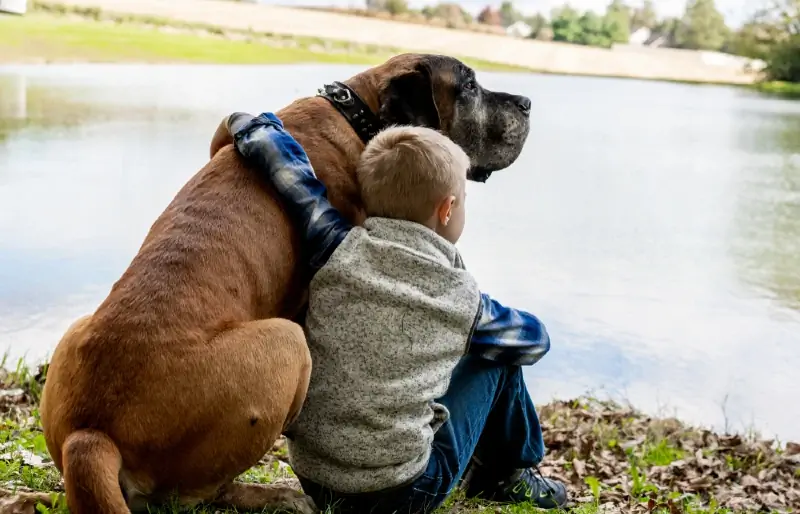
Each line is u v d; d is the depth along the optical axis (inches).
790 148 543.8
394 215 107.8
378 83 138.6
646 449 203.2
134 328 96.0
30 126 456.1
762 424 231.0
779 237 383.9
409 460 106.3
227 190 112.8
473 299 105.1
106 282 276.8
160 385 94.3
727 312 305.0
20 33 666.8
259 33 733.3
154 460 95.8
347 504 111.1
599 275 335.9
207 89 539.8
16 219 328.8
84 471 88.7
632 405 239.1
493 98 155.0
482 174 161.5
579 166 501.4
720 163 508.1
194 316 99.1
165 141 438.9
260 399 97.7
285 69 608.7
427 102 138.2
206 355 96.3
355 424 103.9
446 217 108.3
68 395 95.1
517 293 310.5
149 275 101.3
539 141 547.8
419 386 103.0
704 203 432.5
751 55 804.0
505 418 122.0
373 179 107.8
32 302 256.4
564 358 267.1
